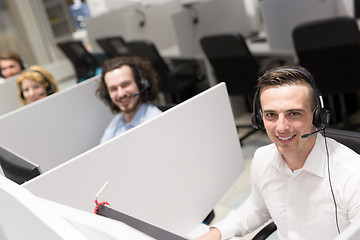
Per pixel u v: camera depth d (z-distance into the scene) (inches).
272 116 41.7
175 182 52.3
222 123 57.3
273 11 132.8
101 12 214.8
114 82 77.7
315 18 138.8
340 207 42.8
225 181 58.8
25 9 259.6
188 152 53.4
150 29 185.2
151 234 30.6
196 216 55.6
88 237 28.7
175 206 52.7
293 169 45.1
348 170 41.8
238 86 128.0
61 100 83.0
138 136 48.1
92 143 89.0
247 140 130.6
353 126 119.8
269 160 48.1
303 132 41.2
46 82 96.3
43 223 28.9
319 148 43.3
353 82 107.8
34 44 266.5
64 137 84.3
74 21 265.0
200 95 54.2
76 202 44.2
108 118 91.0
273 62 125.6
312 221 45.3
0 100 111.2
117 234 26.4
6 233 37.9
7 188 32.9
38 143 80.5
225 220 53.8
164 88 148.7
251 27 178.1
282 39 136.9
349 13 139.6
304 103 40.4
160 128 50.0
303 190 44.8
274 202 48.7
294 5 134.8
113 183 46.5
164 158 50.8
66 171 43.2
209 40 123.3
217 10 167.9
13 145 77.5
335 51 104.2
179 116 51.9
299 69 41.4
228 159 58.8
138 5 196.2
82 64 198.4
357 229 25.1
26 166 48.3
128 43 146.7
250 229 53.6
